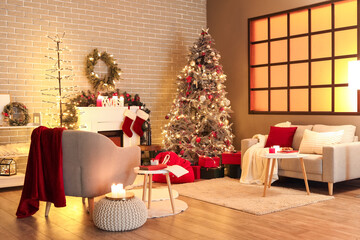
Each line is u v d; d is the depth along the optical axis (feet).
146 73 24.18
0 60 19.29
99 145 12.63
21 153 18.25
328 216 12.99
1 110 18.74
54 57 20.84
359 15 18.92
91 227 12.16
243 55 24.20
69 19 21.26
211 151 22.22
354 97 19.29
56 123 20.79
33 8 20.15
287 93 22.06
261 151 18.60
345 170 16.43
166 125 22.99
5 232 11.79
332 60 19.99
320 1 20.26
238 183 18.57
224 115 22.65
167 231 11.60
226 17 25.08
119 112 21.80
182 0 25.63
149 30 24.23
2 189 18.19
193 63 22.39
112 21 22.76
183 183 18.92
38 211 14.15
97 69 22.30
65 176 12.82
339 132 17.71
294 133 19.61
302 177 16.80
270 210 13.60
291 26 21.79
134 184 18.47
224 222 12.44
